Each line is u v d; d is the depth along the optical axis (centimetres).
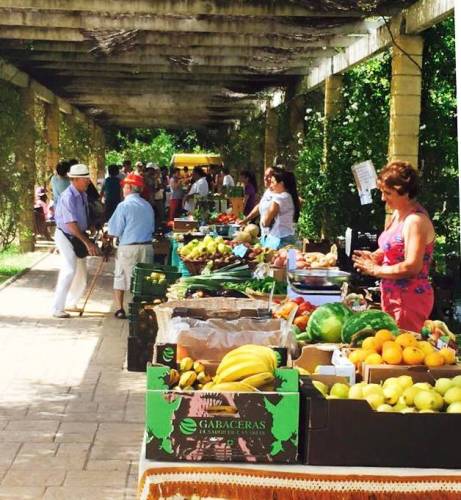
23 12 1183
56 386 771
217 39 1342
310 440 346
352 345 456
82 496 522
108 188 1886
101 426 657
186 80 1981
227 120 3556
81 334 1003
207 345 423
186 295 716
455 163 1190
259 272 809
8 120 1634
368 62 1344
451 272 1029
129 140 5228
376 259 573
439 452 348
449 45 1179
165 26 1191
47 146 2112
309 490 344
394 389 371
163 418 347
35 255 1825
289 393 347
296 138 1873
